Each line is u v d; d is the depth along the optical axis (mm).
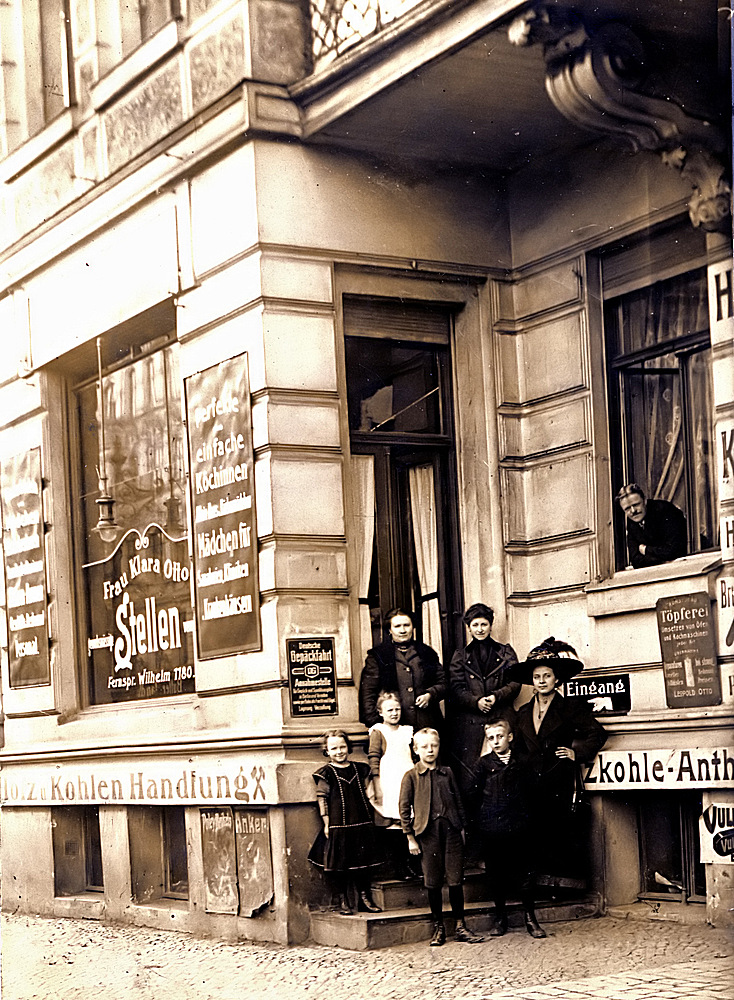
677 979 6234
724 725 7180
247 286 7773
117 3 8469
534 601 8391
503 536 8375
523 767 7363
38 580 9156
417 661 7711
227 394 7918
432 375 8430
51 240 9055
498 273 8539
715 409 7602
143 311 8461
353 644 7816
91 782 8688
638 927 7145
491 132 8031
